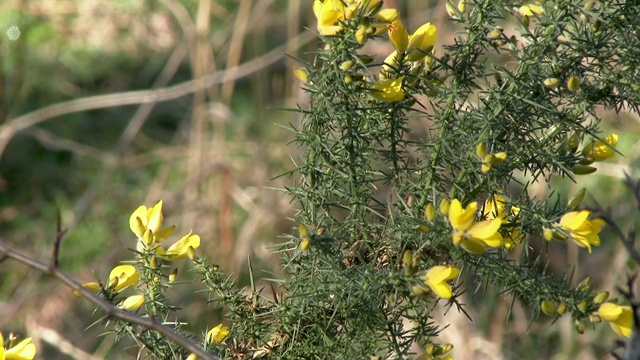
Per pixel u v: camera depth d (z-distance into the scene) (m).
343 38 1.30
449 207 1.29
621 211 2.84
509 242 1.32
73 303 2.81
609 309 1.31
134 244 3.05
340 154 1.32
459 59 1.33
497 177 1.32
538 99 1.32
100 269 2.94
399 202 1.33
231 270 2.63
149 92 3.05
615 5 1.31
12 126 3.08
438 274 1.28
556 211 1.33
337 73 1.30
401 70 1.32
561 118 1.32
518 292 1.32
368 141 1.32
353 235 1.33
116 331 1.33
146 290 1.34
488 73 1.33
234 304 1.34
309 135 1.32
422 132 1.77
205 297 2.55
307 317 1.32
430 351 1.32
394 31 1.31
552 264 2.74
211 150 3.04
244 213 2.99
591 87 1.32
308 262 1.32
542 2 1.32
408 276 1.29
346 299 1.30
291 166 3.02
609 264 2.70
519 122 1.32
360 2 1.30
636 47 1.31
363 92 1.31
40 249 3.09
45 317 2.73
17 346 1.33
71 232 3.10
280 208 2.77
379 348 1.31
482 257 1.31
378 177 1.36
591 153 1.33
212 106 3.06
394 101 1.32
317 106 1.32
